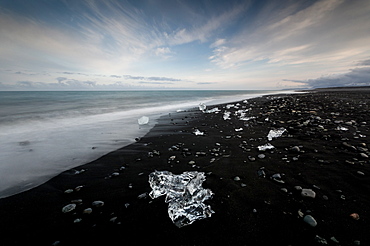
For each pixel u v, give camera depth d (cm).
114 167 342
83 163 361
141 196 240
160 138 545
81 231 182
